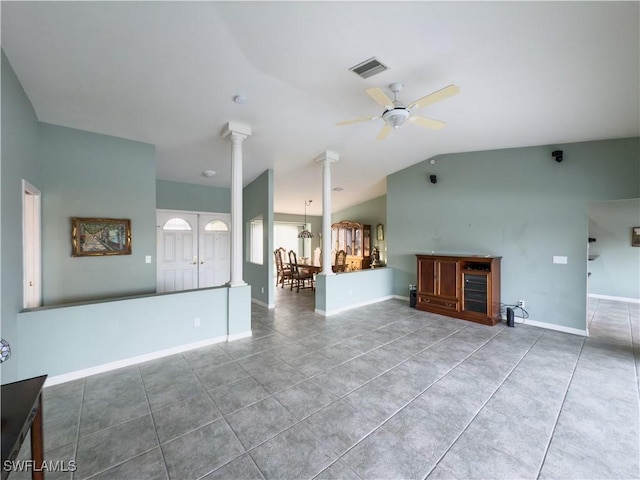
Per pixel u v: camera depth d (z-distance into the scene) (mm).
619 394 2555
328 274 5102
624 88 2707
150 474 1692
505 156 4812
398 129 4164
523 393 2572
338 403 2418
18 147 2551
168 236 5867
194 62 2535
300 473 1705
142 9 1947
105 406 2363
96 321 2939
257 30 2164
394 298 6375
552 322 4352
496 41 2236
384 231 8602
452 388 2656
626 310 5363
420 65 2574
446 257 4996
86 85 2748
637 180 3758
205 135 4000
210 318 3715
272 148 4688
